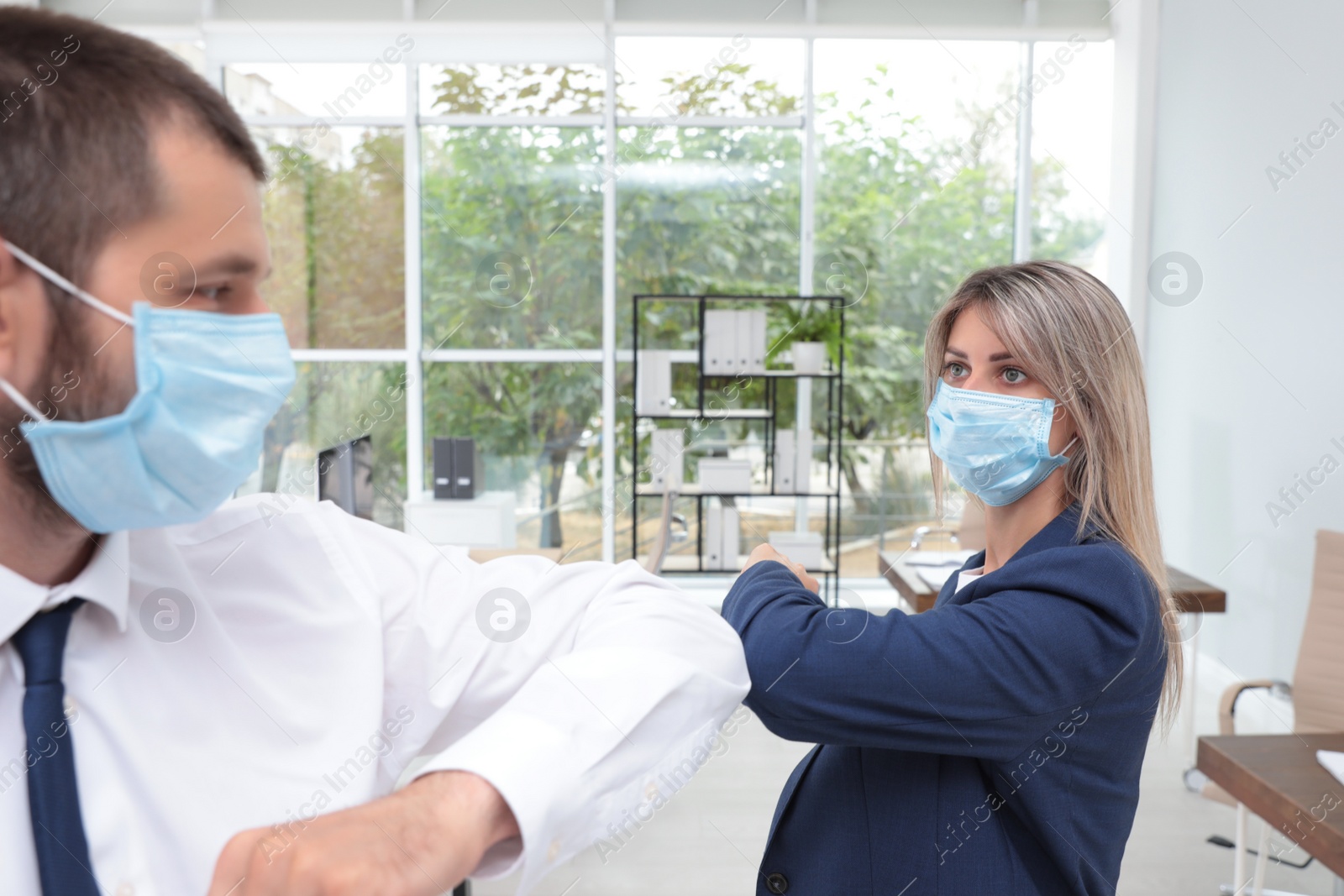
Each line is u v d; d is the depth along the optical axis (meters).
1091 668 0.89
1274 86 3.81
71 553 0.54
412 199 5.30
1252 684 2.46
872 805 1.02
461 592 0.73
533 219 5.35
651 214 5.34
